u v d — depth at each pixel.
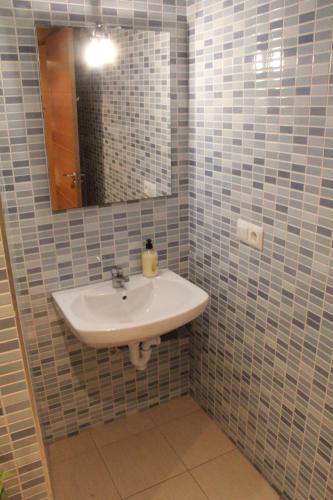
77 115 1.62
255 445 1.83
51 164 1.62
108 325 1.51
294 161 1.34
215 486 1.79
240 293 1.75
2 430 1.18
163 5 1.68
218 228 1.82
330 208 1.24
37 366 1.87
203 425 2.12
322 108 1.21
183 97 1.84
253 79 1.45
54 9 1.49
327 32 1.14
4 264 1.05
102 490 1.78
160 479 1.83
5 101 1.49
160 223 1.96
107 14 1.59
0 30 1.42
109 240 1.86
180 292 1.84
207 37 1.65
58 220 1.71
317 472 1.49
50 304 1.80
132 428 2.11
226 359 1.94
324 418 1.42
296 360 1.50
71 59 1.55
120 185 1.80
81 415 2.06
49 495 1.32
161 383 2.25
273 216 1.48
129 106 1.72
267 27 1.34
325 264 1.30
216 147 1.73
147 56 1.70
